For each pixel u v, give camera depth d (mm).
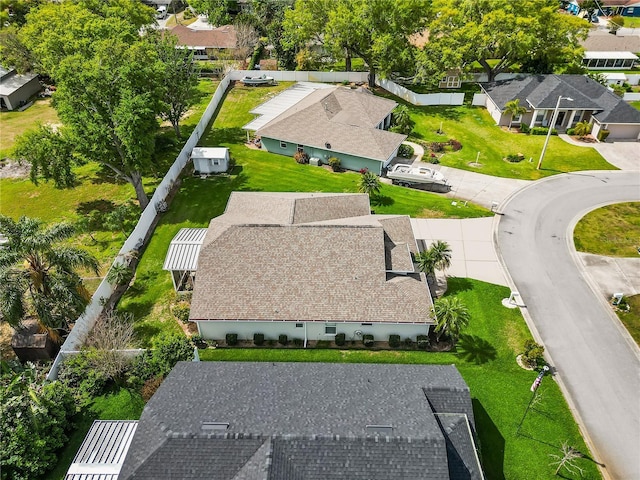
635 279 36812
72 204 46656
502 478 24141
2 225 28141
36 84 71125
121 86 40406
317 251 32688
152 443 21406
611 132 56438
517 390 28609
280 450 20812
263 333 31734
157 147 54531
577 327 32844
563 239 40906
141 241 40625
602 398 28234
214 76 76812
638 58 76875
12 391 25422
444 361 30516
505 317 33625
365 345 31609
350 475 20391
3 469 23641
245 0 102188
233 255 32750
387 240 35188
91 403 27938
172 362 28781
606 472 24562
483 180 49094
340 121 53250
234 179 49281
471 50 63250
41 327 30000
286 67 77312
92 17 50875
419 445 20891
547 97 56938
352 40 65000
